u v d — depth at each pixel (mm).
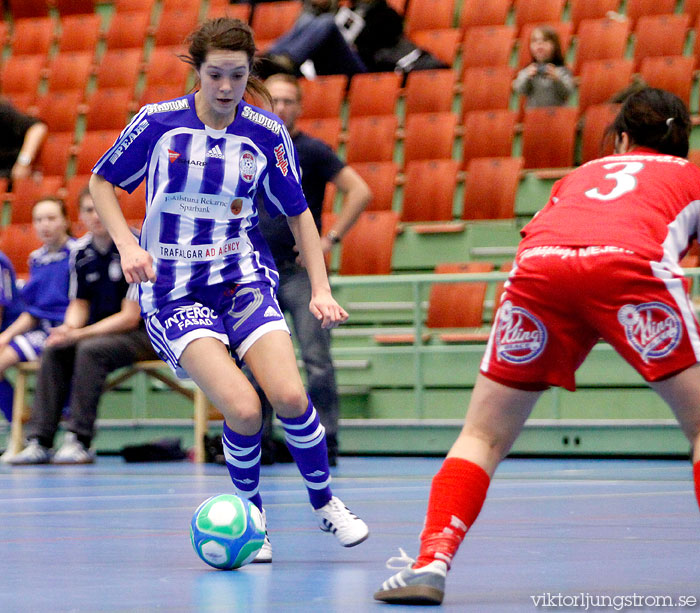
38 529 10922
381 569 8273
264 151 9438
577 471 18531
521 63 30375
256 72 10570
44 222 22828
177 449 22297
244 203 9453
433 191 26344
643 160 7680
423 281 22422
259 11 34812
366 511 12547
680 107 7910
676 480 16594
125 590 7219
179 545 9656
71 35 37062
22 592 7125
